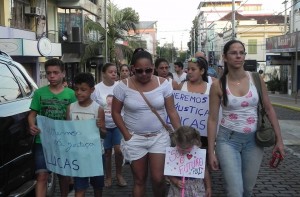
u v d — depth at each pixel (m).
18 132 4.70
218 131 4.46
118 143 6.43
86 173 4.50
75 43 28.91
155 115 4.51
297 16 31.27
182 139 4.20
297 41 24.53
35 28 22.97
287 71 34.34
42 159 4.88
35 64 21.94
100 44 31.41
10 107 4.75
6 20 19.28
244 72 4.33
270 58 31.92
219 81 4.33
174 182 4.34
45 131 4.63
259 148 4.34
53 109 4.80
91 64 32.56
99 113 4.66
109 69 6.38
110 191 6.31
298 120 16.16
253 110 4.29
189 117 5.64
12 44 17.78
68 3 27.83
